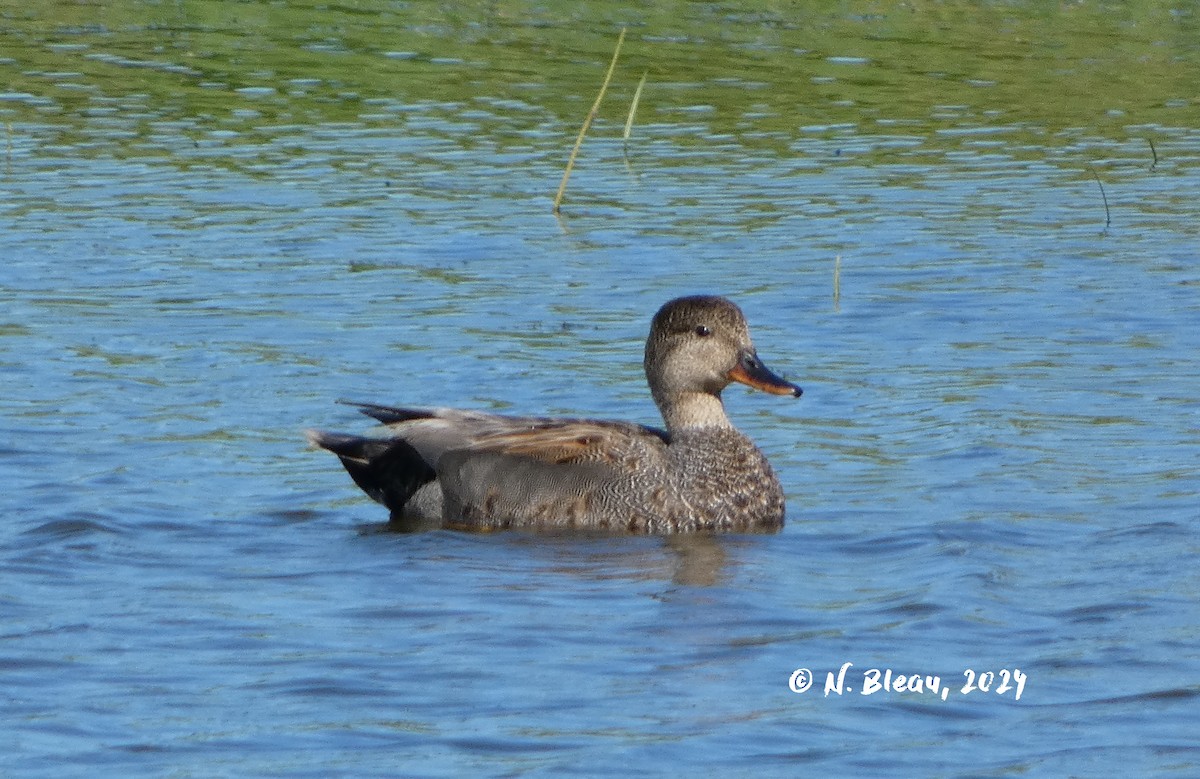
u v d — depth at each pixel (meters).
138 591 11.45
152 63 31.20
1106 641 10.59
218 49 32.34
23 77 29.94
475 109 28.86
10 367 16.62
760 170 25.58
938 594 11.38
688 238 21.97
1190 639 10.60
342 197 23.66
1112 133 28.16
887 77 31.55
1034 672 10.16
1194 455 14.41
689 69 31.69
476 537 13.05
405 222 22.50
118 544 12.36
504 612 11.13
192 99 28.95
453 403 15.95
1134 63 32.94
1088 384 16.47
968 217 23.14
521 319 18.59
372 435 13.62
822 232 22.30
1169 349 17.56
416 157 25.94
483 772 8.83
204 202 23.25
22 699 9.65
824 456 14.70
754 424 15.59
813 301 19.34
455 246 21.44
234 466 14.26
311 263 20.61
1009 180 25.20
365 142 26.73
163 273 20.06
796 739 9.26
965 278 20.25
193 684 9.89
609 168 25.61
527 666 10.23
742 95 30.08
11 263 20.30
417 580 11.80
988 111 29.45
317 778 8.74
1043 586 11.57
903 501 13.52
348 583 11.72
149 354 17.17
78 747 9.07
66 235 21.52
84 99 28.75
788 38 34.22
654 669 10.20
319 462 14.46
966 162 26.25
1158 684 9.96
